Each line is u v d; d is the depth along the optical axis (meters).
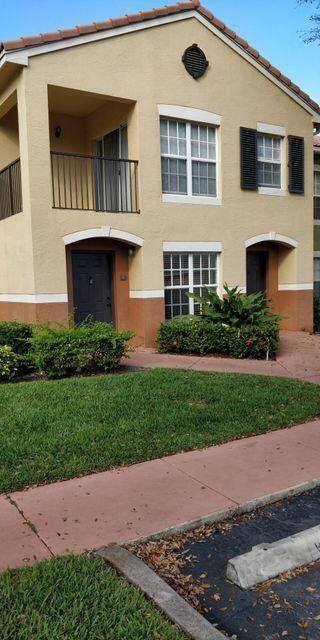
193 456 5.41
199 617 2.88
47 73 9.92
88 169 13.05
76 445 5.40
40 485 4.66
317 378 9.03
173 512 4.16
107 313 12.02
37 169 9.91
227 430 6.08
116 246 11.87
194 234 12.19
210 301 11.54
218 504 4.30
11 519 4.04
